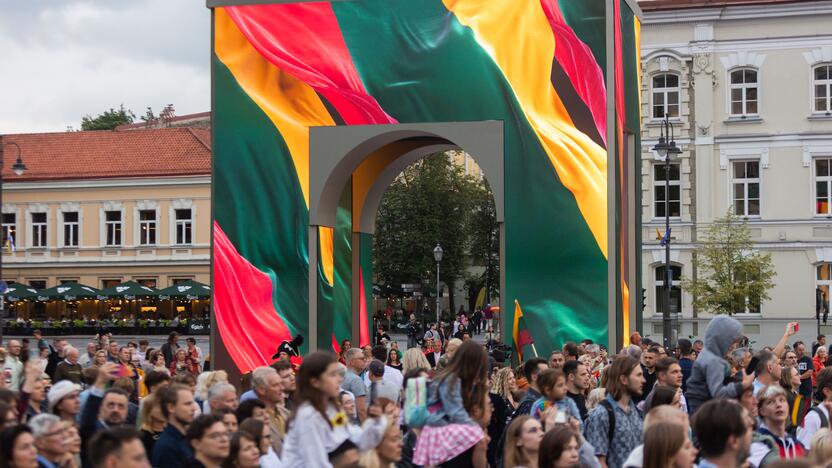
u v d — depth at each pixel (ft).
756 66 164.45
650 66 168.45
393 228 243.60
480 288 268.62
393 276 243.40
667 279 118.83
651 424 25.43
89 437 35.63
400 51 80.53
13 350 68.80
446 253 243.60
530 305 76.89
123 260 236.02
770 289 162.61
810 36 162.40
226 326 82.17
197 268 233.14
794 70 163.22
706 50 166.09
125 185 236.02
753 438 33.01
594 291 76.23
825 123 161.99
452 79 79.51
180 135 241.76
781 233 163.02
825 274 162.20
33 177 239.50
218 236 82.74
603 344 75.72
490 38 79.15
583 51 77.56
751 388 37.47
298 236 81.66
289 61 82.28
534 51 78.43
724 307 157.69
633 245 88.89
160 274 234.99
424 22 80.33
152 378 42.09
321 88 81.71
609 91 77.05
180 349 79.20
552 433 27.27
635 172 89.40
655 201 168.96
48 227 239.91
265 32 82.89
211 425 28.60
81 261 238.07
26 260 240.32
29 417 37.47
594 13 77.61
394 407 31.89
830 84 162.61
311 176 81.56
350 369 51.16
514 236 77.56
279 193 82.07
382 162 91.71
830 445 27.35
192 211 233.14
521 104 78.23
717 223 160.86
